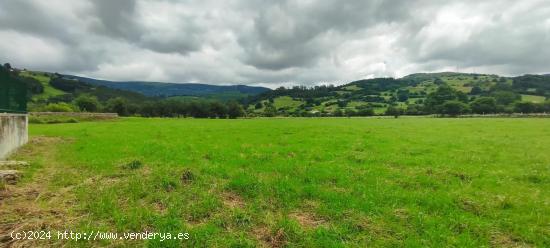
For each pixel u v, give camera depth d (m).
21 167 13.73
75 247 6.77
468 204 9.69
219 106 130.50
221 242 7.04
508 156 18.23
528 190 11.35
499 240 7.55
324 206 9.17
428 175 13.22
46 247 6.75
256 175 12.45
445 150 20.42
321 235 7.43
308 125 50.44
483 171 14.16
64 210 8.73
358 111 147.25
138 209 8.74
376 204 9.48
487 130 37.78
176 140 25.95
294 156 17.59
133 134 31.80
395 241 7.25
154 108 132.62
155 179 11.58
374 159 16.64
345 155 18.05
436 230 7.84
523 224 8.31
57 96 176.38
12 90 19.31
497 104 133.88
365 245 7.06
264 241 7.25
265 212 8.75
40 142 23.92
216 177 12.36
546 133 33.56
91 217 8.26
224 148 20.78
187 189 10.62
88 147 20.97
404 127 43.84
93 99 134.12
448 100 130.12
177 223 7.88
